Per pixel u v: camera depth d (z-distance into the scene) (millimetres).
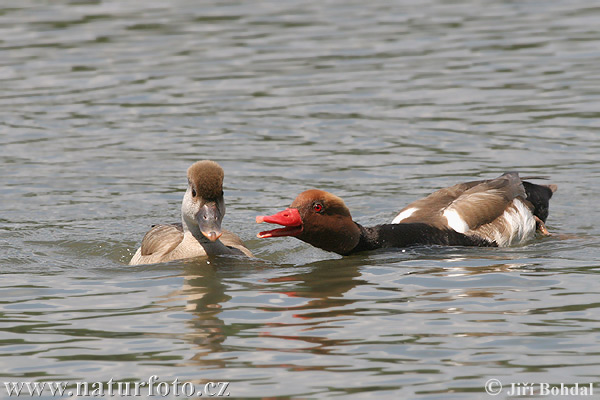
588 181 16078
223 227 14258
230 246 12656
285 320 9469
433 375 7969
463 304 9898
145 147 18406
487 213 13398
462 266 11664
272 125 19656
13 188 16094
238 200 15516
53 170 17094
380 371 8055
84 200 15570
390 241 12758
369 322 9344
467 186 14211
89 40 26656
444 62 24125
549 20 28344
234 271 11602
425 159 17469
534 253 12414
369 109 20562
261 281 11109
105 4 31375
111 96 21750
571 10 29656
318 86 22328
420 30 27438
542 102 20719
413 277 11141
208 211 11539
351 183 16266
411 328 9148
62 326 9398
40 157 17844
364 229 12758
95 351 8656
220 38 26797
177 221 14609
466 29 27469
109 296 10500
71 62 24500
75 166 17312
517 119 19641
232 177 16641
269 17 29391
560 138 18422
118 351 8641
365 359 8336
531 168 16766
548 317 9391
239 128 19484
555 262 11766
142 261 12484
